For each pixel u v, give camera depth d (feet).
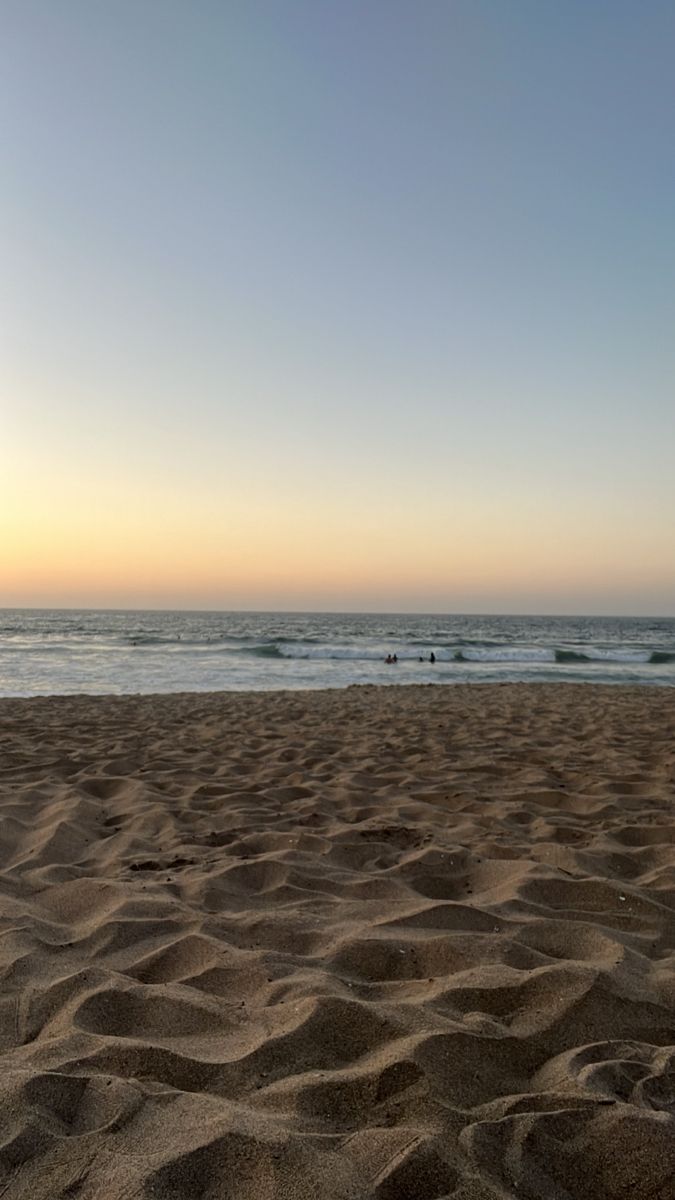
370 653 91.81
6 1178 5.07
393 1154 5.25
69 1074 6.27
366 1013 7.22
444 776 20.40
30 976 8.33
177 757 23.21
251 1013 7.55
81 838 14.35
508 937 9.39
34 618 280.72
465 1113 5.80
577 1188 5.12
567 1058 6.65
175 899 10.87
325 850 13.50
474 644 117.70
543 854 13.01
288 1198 4.83
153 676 65.62
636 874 12.25
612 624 333.01
